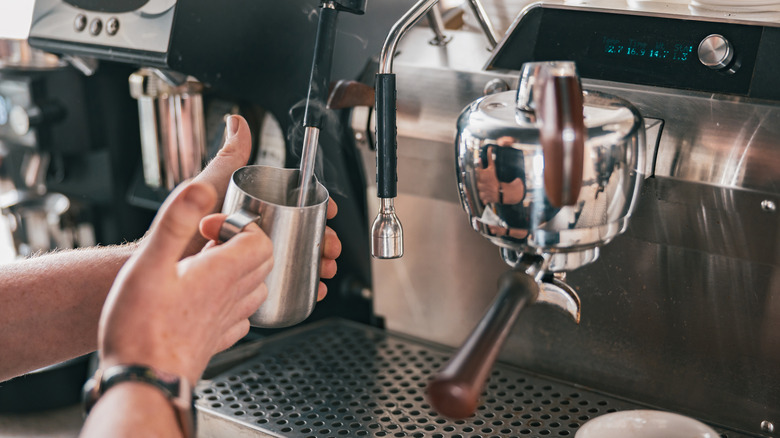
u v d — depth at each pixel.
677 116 0.72
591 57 0.77
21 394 1.06
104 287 0.77
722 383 0.77
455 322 0.95
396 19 0.92
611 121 0.54
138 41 0.86
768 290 0.72
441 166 0.88
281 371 0.89
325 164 0.96
